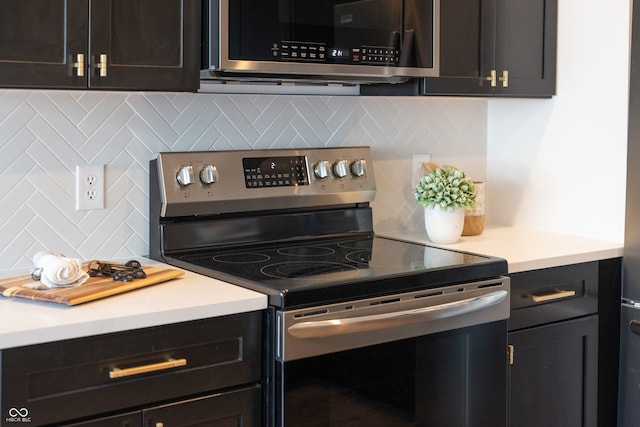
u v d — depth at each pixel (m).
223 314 1.78
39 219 2.17
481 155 3.09
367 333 1.92
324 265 2.13
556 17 2.78
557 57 2.80
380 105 2.78
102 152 2.26
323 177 2.51
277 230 2.46
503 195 3.05
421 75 2.39
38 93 2.14
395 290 1.99
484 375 2.20
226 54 2.04
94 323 1.61
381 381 1.98
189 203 2.26
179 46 2.04
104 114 2.25
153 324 1.68
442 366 2.11
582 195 2.77
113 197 2.29
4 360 1.52
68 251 2.23
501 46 2.64
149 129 2.32
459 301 2.09
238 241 2.38
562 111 2.81
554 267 2.42
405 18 2.33
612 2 2.62
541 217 2.91
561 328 2.46
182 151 2.34
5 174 2.11
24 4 1.81
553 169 2.86
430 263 2.15
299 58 2.15
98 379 1.63
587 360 2.55
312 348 1.84
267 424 1.86
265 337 1.86
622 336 2.62
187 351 1.75
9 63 1.80
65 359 1.59
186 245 2.29
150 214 2.33
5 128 2.10
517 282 2.33
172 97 2.35
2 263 2.13
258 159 2.40
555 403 2.49
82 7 1.88
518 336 2.35
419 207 2.94
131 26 1.96
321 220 2.55
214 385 1.79
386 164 2.82
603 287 2.57
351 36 2.24
